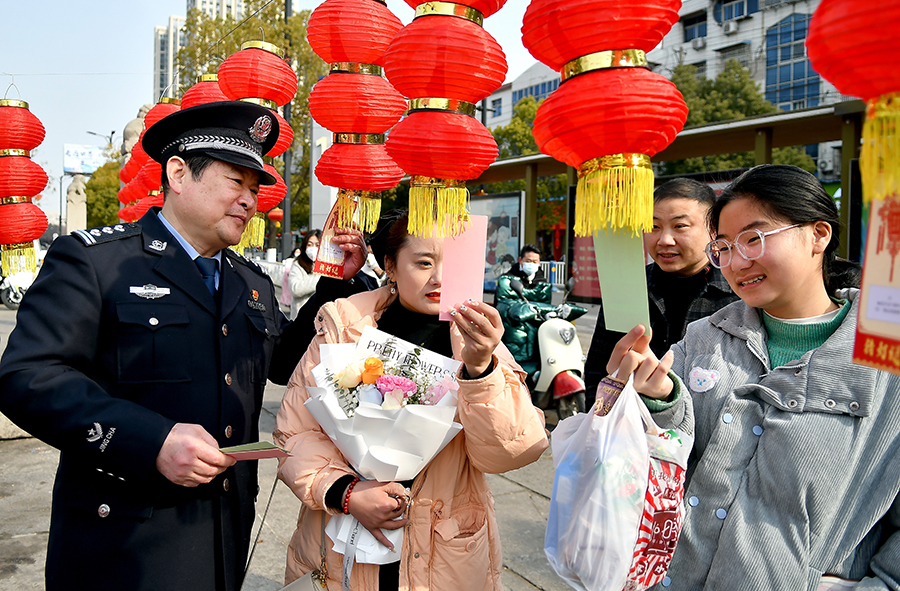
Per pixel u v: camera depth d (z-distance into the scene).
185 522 1.55
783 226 1.34
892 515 1.27
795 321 1.42
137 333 1.53
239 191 1.66
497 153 1.54
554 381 4.73
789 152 21.50
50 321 1.44
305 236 6.55
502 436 1.52
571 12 1.09
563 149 1.23
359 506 1.57
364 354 1.73
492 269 14.81
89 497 1.48
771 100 24.77
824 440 1.29
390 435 1.55
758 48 25.05
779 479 1.31
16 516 3.39
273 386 6.59
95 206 31.08
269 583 2.83
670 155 13.67
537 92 36.72
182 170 1.63
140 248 1.63
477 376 1.53
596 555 1.25
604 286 1.32
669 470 1.32
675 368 1.59
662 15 1.09
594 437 1.32
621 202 1.16
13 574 2.79
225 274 1.79
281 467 1.73
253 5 16.48
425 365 1.69
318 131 11.02
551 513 1.38
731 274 1.43
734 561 1.31
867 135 0.77
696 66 27.09
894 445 1.27
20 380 1.36
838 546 1.28
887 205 0.75
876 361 0.76
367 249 2.37
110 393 1.52
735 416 1.41
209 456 1.34
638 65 1.14
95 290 1.51
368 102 2.12
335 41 2.10
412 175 1.54
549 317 4.88
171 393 1.55
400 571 1.58
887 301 0.76
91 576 1.46
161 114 3.39
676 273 2.52
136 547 1.48
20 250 2.82
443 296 1.50
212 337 1.66
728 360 1.49
